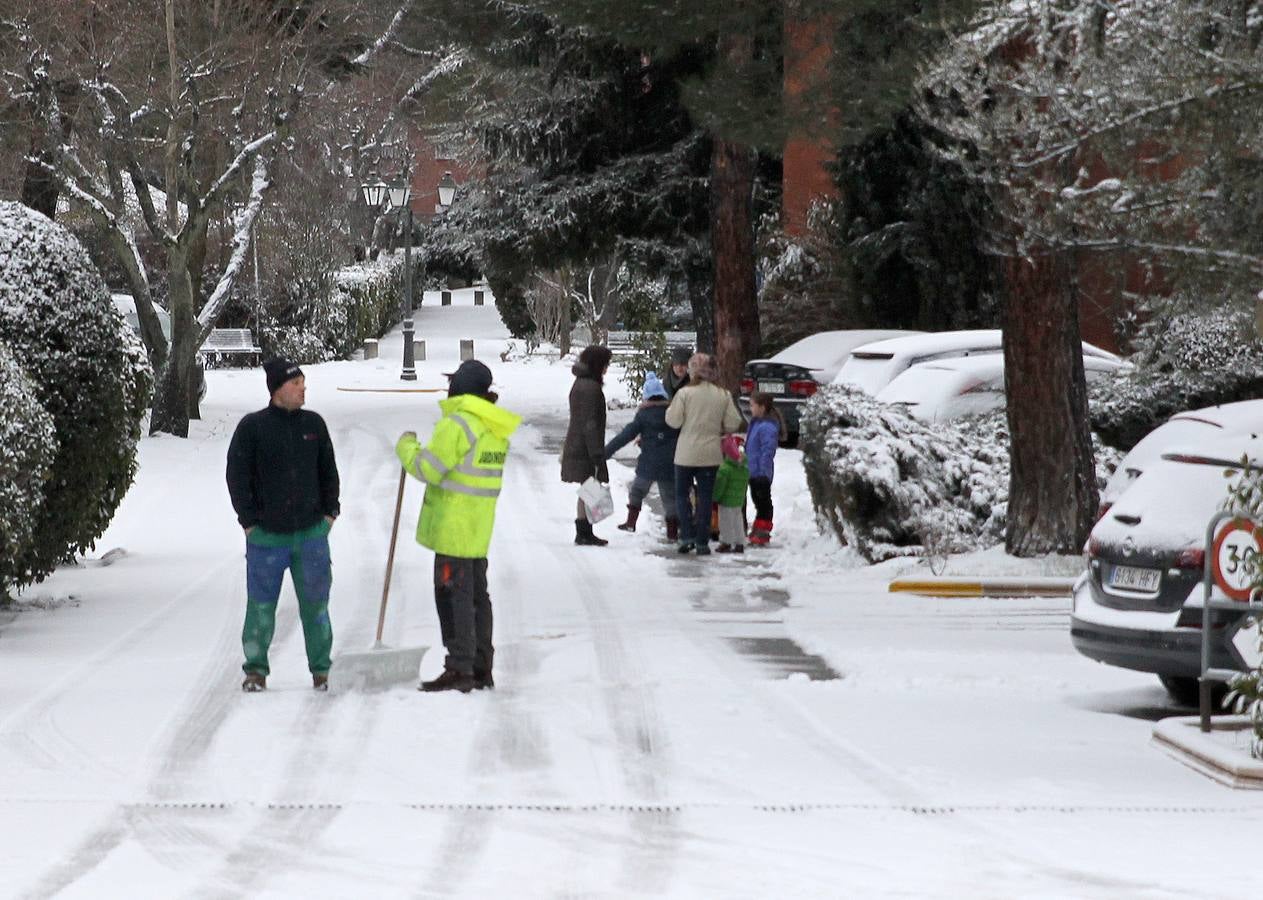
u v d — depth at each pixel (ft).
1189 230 54.39
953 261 122.21
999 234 59.82
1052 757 36.19
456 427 42.24
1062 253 60.13
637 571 66.64
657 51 68.28
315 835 28.89
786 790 32.63
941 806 31.48
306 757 35.04
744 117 66.08
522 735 37.47
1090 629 42.19
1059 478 65.00
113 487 63.82
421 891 25.54
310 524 42.37
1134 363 83.97
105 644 50.03
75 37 115.03
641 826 29.76
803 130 66.28
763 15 65.10
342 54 142.41
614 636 51.96
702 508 71.26
